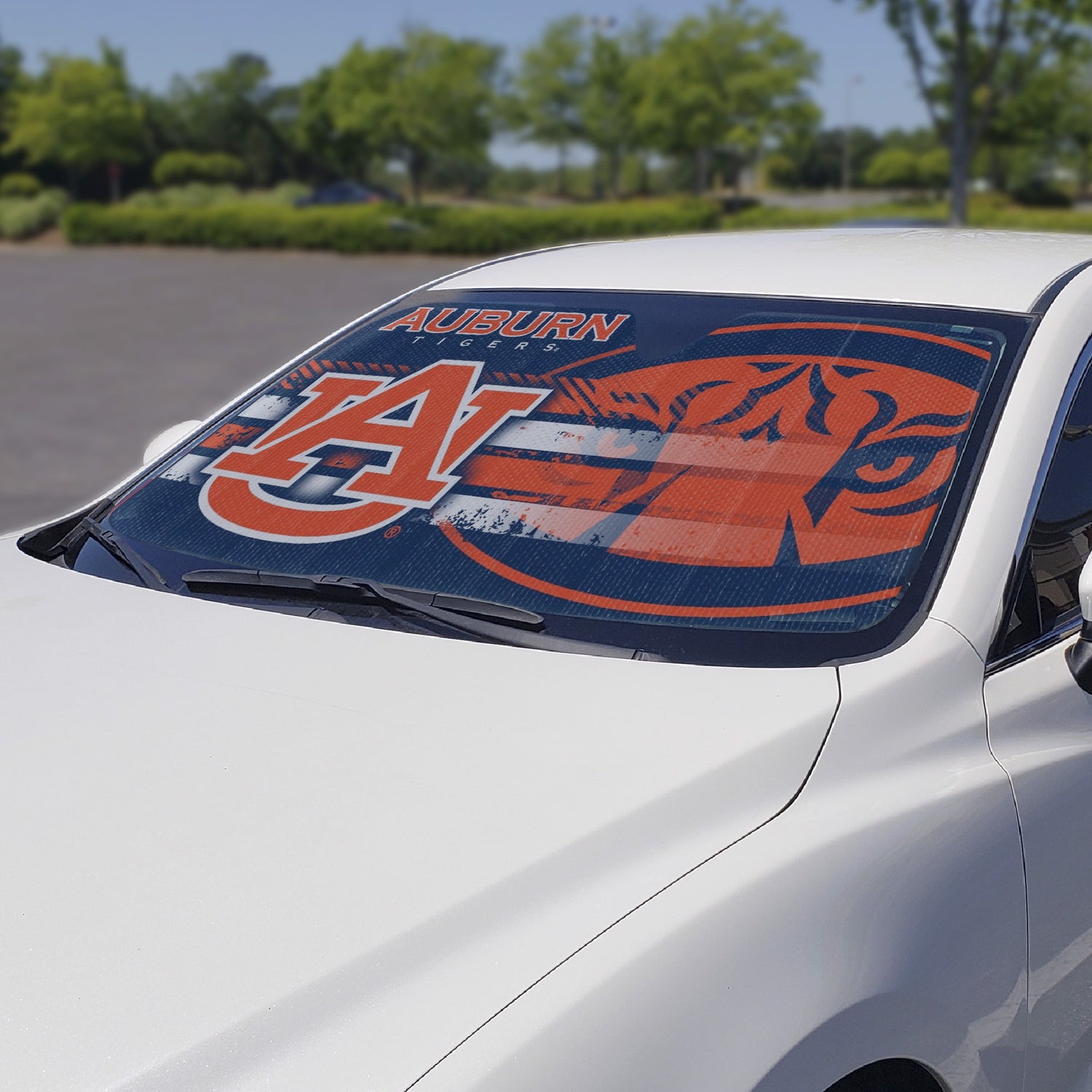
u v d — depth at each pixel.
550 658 1.94
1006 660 1.99
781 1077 1.48
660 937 1.49
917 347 2.31
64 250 46.06
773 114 58.47
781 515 2.11
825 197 83.25
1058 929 1.92
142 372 16.52
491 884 1.51
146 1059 1.33
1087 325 2.33
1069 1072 1.99
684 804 1.64
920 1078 1.76
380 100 64.62
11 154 88.94
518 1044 1.37
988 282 2.44
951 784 1.82
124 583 2.34
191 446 2.73
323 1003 1.39
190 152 96.19
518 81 67.75
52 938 1.46
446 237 43.31
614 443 2.34
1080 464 2.26
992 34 31.47
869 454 2.15
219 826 1.62
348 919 1.47
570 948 1.47
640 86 65.75
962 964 1.73
